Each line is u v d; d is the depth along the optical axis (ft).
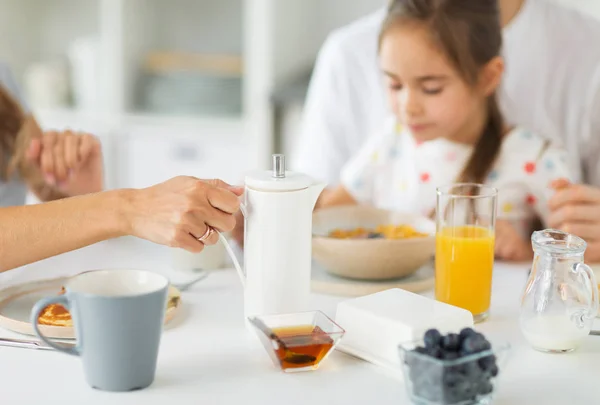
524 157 5.23
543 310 3.19
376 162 5.70
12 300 3.66
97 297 2.65
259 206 3.22
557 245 3.21
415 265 4.06
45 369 2.97
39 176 5.67
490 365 2.59
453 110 5.01
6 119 5.71
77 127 10.50
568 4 8.16
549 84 6.21
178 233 3.27
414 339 2.88
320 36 10.69
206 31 11.09
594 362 3.12
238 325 3.48
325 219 4.66
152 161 10.30
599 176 6.28
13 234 3.41
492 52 5.14
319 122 6.98
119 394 2.76
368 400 2.74
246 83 9.96
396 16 5.01
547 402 2.74
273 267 3.26
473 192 3.74
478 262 3.51
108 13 10.23
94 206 3.43
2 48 11.18
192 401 2.71
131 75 10.57
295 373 2.97
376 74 6.73
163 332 3.38
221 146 10.00
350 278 4.11
